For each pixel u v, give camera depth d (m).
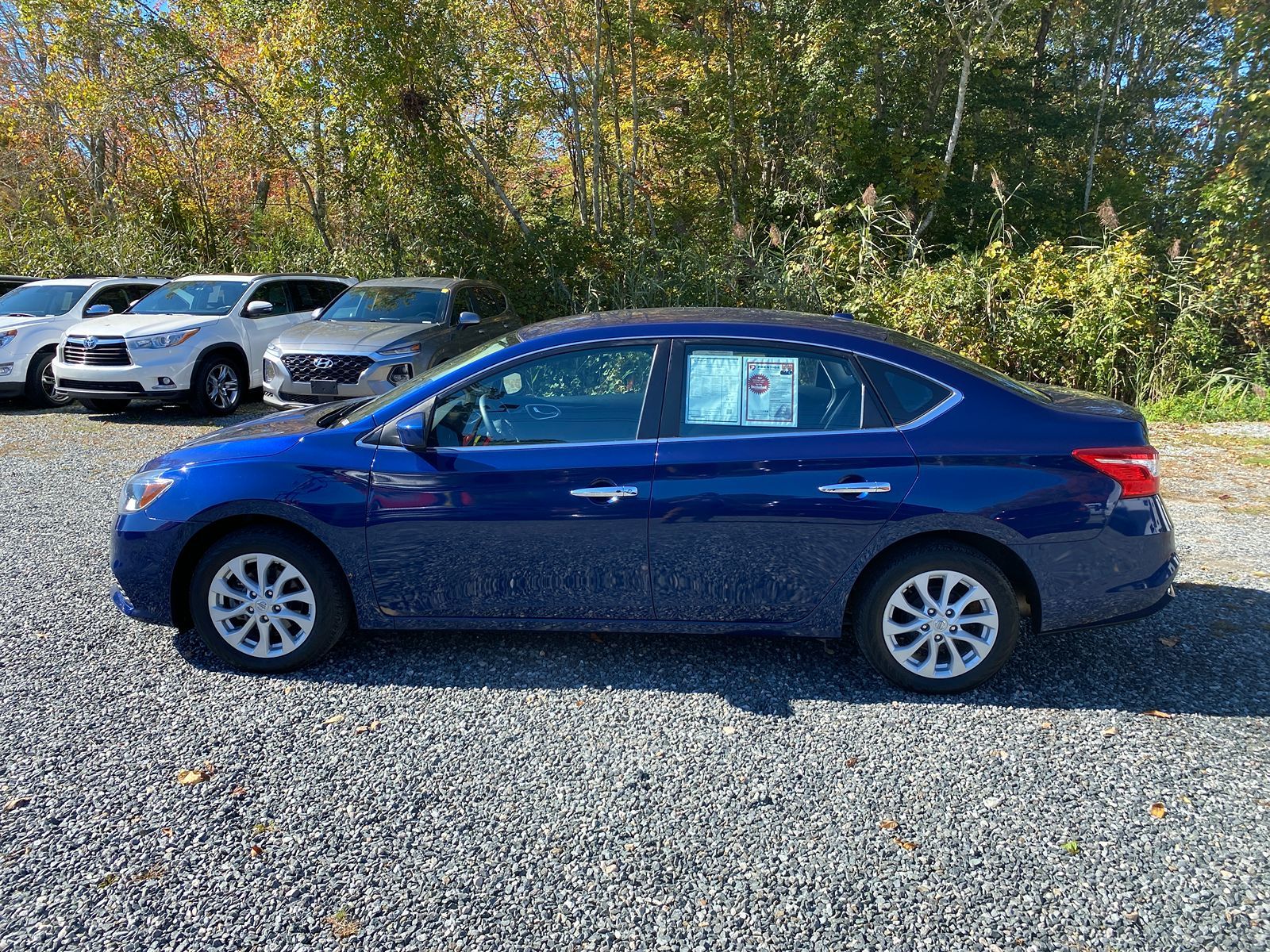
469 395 3.84
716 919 2.44
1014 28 19.80
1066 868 2.63
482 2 14.82
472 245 14.52
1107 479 3.56
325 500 3.74
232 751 3.27
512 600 3.78
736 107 17.95
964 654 3.67
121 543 3.88
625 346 3.81
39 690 3.72
